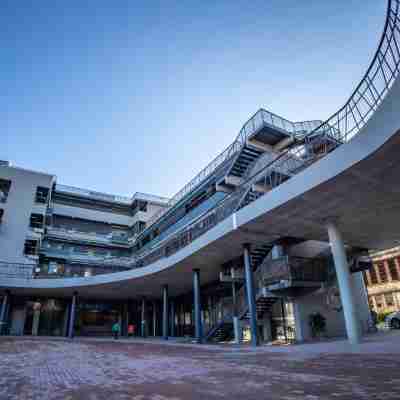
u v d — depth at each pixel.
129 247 43.84
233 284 20.30
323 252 19.48
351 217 14.48
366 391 4.90
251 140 20.80
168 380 6.61
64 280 28.17
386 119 9.00
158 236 35.03
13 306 31.48
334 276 16.77
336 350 10.65
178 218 31.06
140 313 36.06
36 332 31.58
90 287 28.28
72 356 12.02
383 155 9.88
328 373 6.55
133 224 44.97
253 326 15.84
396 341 12.04
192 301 29.62
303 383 5.72
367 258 20.08
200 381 6.39
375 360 7.86
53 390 5.84
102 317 34.75
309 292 17.33
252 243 17.58
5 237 33.97
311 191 11.89
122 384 6.29
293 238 17.56
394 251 29.89
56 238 39.84
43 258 37.94
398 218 15.11
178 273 23.31
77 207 43.75
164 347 16.22
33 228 35.44
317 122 20.33
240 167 22.94
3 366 9.30
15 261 33.41
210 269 22.47
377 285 30.88
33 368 8.84
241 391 5.34
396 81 8.41
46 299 33.06
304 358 9.20
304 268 16.36
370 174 10.93
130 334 32.94
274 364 8.38
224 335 21.48
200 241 18.05
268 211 13.41
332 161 11.00
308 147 15.48
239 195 18.72
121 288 28.81
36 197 37.06
